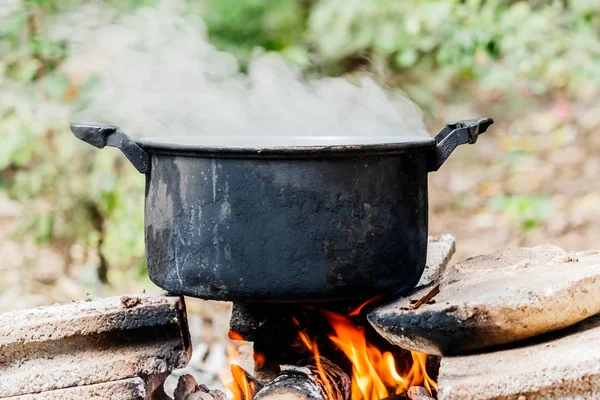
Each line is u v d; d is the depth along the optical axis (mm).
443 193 6078
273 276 2088
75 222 4523
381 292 2178
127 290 4418
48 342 2184
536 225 5438
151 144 2193
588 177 5973
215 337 3789
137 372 2217
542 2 5816
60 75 4480
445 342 2031
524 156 6430
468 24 5520
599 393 1873
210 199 2104
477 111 7008
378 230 2139
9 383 2168
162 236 2223
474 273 2213
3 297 4301
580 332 2098
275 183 2066
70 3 4605
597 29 5891
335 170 2080
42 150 4441
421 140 2227
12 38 4422
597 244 5098
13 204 4855
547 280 2031
